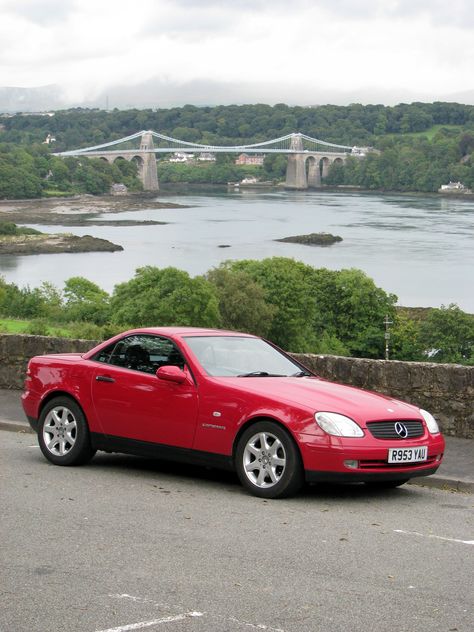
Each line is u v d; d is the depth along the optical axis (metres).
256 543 7.12
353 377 12.88
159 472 10.12
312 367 13.19
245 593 5.90
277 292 94.69
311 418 8.55
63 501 8.48
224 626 5.33
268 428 8.73
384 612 5.61
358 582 6.18
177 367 9.39
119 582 6.09
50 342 15.47
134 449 9.73
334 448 8.43
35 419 10.59
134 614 5.51
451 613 5.62
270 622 5.40
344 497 9.02
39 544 7.00
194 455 9.27
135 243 191.38
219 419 9.04
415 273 142.88
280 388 9.03
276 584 6.10
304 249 176.38
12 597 5.79
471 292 125.88
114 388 9.84
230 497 8.82
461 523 8.02
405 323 101.81
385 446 8.59
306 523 7.83
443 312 96.12
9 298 89.50
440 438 9.21
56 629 5.27
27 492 8.84
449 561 6.76
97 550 6.85
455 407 12.20
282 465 8.64
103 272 147.50
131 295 86.19
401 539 7.38
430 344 96.62
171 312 83.38
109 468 10.27
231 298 89.75
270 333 95.44
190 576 6.24
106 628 5.29
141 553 6.78
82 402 10.09
